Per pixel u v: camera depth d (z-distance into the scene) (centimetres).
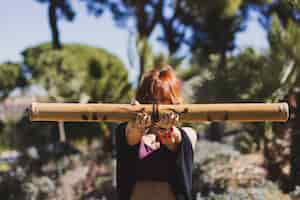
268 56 874
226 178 796
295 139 877
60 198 982
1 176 1059
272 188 773
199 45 1766
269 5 1518
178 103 307
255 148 1020
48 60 1347
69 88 1215
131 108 295
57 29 1507
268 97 842
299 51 845
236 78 866
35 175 1066
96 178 997
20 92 1514
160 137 298
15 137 1571
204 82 888
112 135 1130
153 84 310
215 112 294
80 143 1345
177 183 297
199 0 1462
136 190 300
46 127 1458
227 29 1736
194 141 312
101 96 1156
